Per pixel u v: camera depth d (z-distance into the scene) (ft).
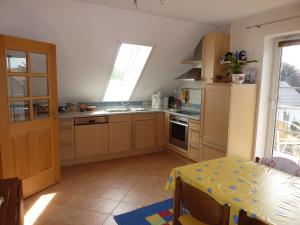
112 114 13.82
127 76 15.78
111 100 15.89
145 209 8.89
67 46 11.49
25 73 9.27
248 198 4.99
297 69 10.62
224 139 11.19
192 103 15.81
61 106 13.96
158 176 11.94
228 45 12.67
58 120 11.86
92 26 11.03
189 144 13.55
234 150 11.29
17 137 9.11
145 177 11.80
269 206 4.69
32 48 9.34
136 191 10.30
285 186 5.57
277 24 10.43
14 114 9.15
